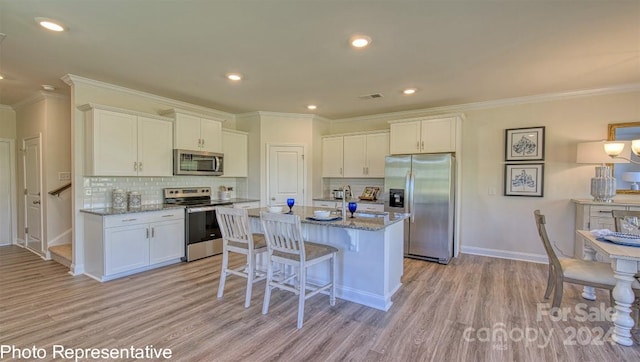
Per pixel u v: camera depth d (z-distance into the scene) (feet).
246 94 14.20
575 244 13.35
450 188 14.15
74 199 12.25
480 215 15.51
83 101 12.23
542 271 12.93
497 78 11.73
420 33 8.16
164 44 8.92
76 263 12.28
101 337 7.65
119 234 11.85
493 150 15.17
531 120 14.35
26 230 16.33
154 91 13.73
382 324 8.41
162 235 13.24
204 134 15.53
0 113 16.56
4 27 7.91
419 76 11.55
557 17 7.29
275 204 18.20
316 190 19.29
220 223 10.10
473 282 11.62
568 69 10.74
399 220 10.12
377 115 18.65
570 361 6.78
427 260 14.55
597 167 12.59
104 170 12.13
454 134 14.87
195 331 7.98
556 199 13.92
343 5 6.89
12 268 13.02
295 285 10.74
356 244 9.65
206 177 17.33
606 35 8.18
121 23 7.71
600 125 13.09
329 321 8.57
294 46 9.02
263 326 8.28
